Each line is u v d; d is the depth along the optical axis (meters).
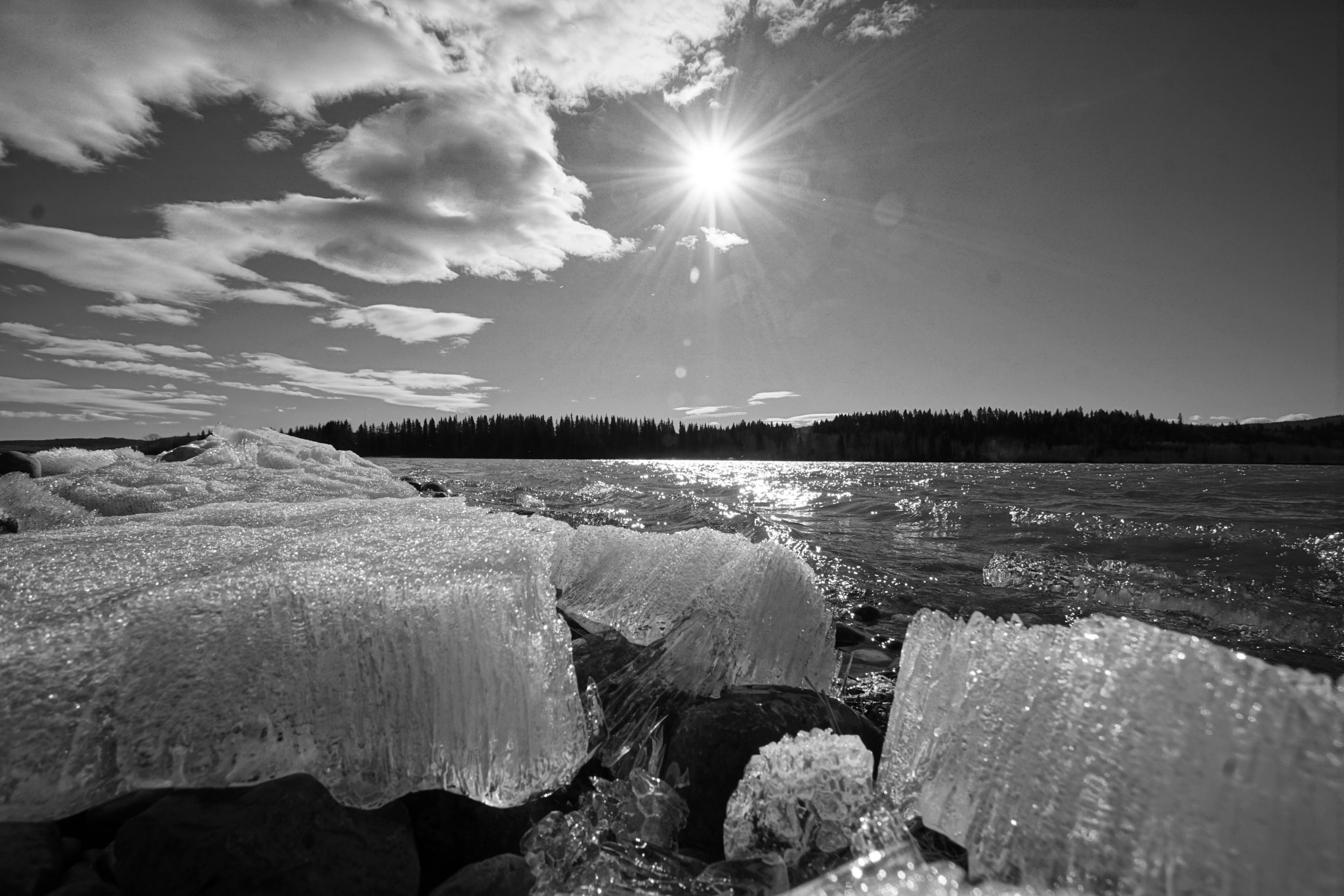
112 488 4.91
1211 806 1.05
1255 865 0.97
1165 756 1.14
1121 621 1.38
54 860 1.50
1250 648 4.47
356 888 1.51
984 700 1.53
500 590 1.98
